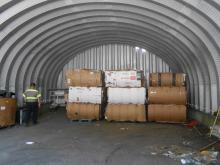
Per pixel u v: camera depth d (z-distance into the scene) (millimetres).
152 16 11164
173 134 10266
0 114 11164
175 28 11141
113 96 14211
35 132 10609
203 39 10008
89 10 11484
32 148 7914
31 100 12500
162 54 17250
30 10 10602
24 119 12867
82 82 14297
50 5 10633
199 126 11992
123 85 14305
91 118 14047
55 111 18141
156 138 9469
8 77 13281
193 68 13625
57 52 16953
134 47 18625
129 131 10953
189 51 12742
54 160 6668
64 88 19766
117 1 10219
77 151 7566
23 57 13758
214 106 10656
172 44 14023
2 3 9414
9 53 12781
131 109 13797
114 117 13836
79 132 10656
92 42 17766
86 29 14844
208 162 6414
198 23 9250
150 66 18406
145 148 7941
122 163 6406
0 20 10242
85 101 14227
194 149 7770
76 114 14016
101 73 14281
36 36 12859
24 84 14875
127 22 12953
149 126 12375
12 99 12055
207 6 8266
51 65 17891
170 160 6633
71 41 16234
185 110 13266
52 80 19094
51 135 9977
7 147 8039
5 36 11211
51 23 12594
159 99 13633
